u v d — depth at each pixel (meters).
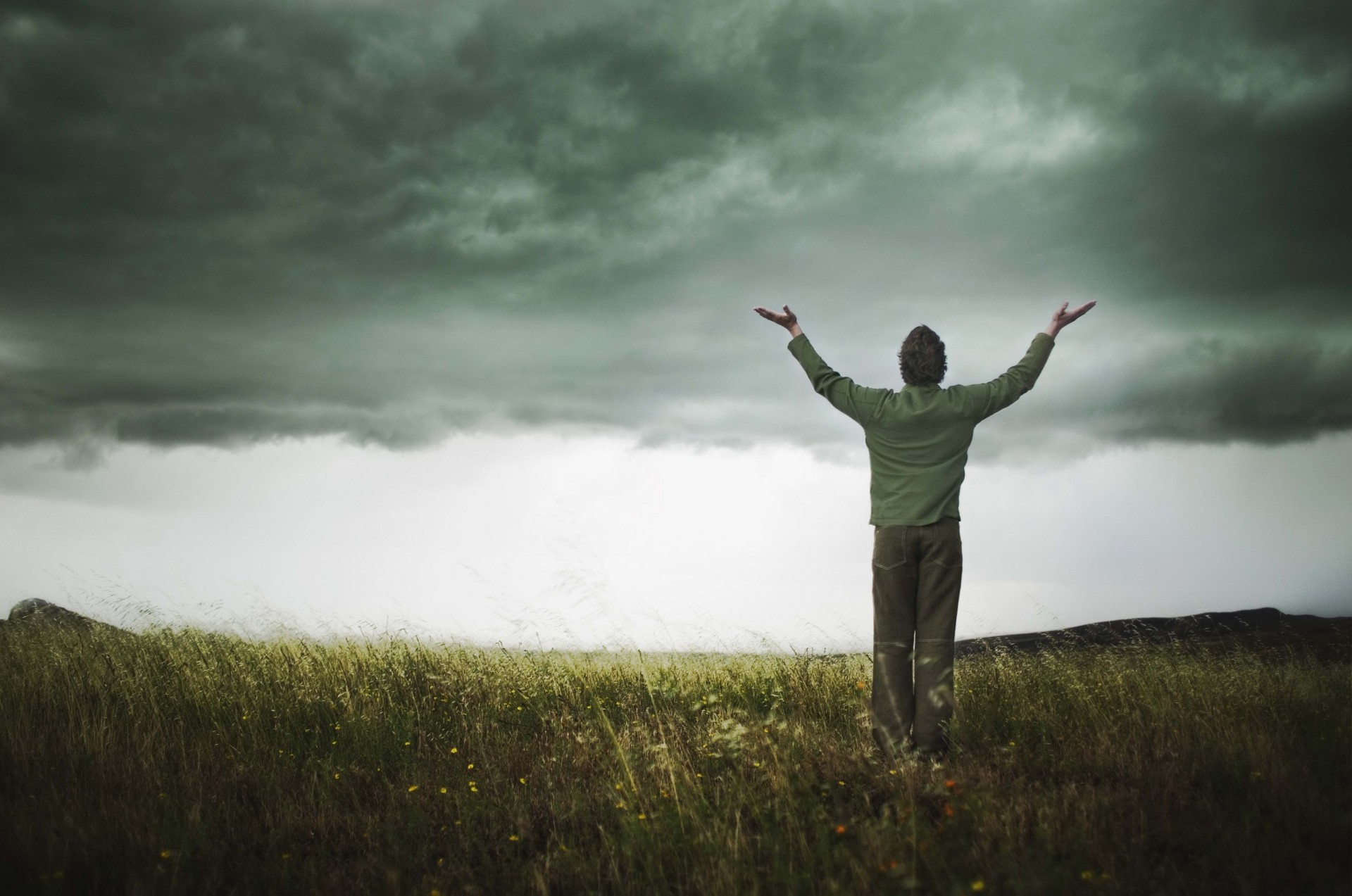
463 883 3.38
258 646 8.03
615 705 6.60
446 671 7.12
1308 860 3.04
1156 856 3.24
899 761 4.24
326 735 6.08
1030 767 4.52
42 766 5.04
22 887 3.33
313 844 4.02
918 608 4.63
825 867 3.11
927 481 4.64
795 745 4.56
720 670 7.30
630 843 3.52
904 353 4.86
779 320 5.23
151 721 6.02
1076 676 6.45
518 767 5.10
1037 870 2.94
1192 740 4.85
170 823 4.05
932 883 2.94
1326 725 5.10
